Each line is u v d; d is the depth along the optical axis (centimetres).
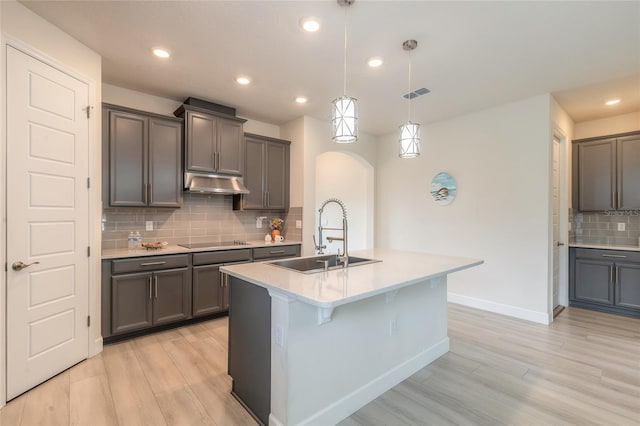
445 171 434
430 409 199
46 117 221
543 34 232
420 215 464
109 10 208
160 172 333
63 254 234
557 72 294
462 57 267
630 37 235
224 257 358
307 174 434
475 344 295
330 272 207
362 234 550
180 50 260
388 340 228
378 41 243
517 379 233
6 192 197
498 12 207
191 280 334
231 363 215
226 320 355
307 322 177
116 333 285
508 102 372
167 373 238
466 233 411
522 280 364
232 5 203
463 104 378
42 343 219
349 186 577
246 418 189
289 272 204
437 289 275
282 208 443
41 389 213
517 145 367
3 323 195
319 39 242
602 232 427
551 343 296
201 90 342
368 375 213
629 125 403
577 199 421
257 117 437
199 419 187
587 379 233
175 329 326
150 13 212
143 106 348
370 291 159
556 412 194
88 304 257
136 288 297
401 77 306
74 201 243
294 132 445
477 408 199
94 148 260
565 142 404
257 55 267
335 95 354
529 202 358
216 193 394
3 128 195
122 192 309
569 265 411
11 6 198
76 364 246
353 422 189
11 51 199
